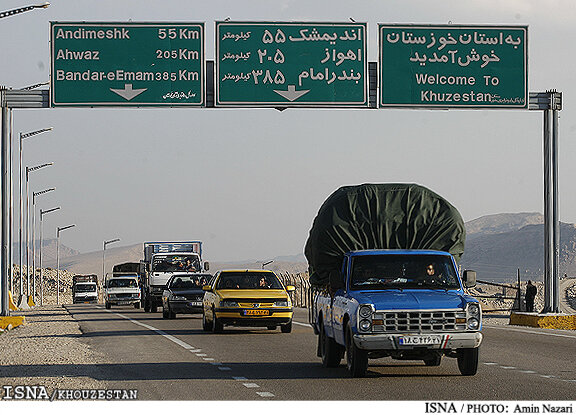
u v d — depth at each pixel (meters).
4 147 36.69
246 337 31.02
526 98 36.03
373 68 35.75
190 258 59.16
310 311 22.81
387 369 19.61
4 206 37.78
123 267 96.31
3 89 35.75
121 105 35.19
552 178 36.81
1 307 39.09
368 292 18.12
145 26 35.41
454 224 20.39
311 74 35.53
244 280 34.28
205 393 15.91
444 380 17.50
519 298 45.94
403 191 20.62
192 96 35.41
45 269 171.12
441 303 17.30
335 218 20.33
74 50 35.25
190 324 40.81
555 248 37.03
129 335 32.75
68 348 26.55
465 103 35.81
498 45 36.00
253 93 35.44
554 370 19.31
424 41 35.78
